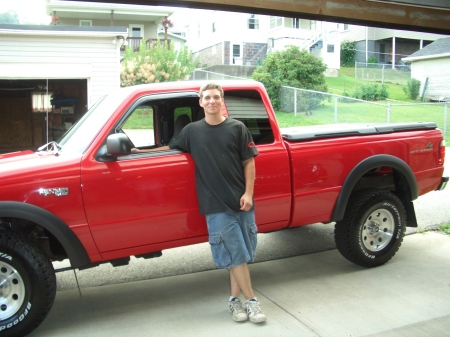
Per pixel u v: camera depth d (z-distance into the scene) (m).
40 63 12.48
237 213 3.77
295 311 4.03
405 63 38.94
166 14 29.67
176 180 4.01
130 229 3.90
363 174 4.86
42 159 3.85
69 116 14.27
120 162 3.86
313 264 5.20
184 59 24.86
